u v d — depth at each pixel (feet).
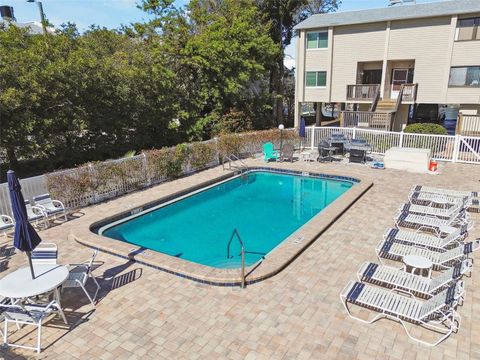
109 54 73.05
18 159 58.54
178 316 21.18
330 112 174.60
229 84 80.53
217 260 32.01
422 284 21.99
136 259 27.96
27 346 18.89
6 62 46.52
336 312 21.26
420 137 61.93
